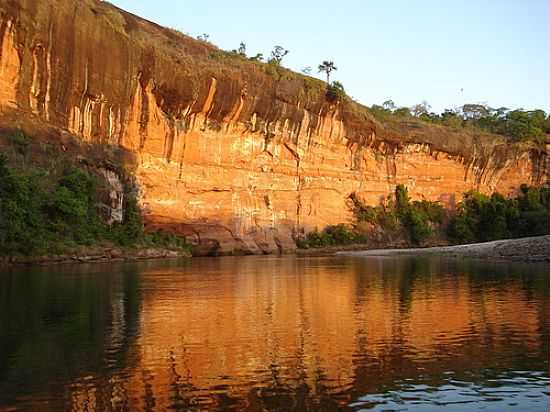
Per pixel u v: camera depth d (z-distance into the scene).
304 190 64.12
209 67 50.75
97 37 40.59
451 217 79.69
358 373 9.73
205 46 60.25
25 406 8.06
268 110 57.50
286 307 17.03
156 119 47.50
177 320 14.68
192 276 27.58
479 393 8.65
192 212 52.00
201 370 9.91
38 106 37.78
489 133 86.56
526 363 10.32
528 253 42.19
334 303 17.94
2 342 11.98
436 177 78.69
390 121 75.50
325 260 44.66
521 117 92.44
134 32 46.66
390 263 39.88
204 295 19.84
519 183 86.31
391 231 72.44
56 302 17.59
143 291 20.77
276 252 58.84
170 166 49.66
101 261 37.56
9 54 35.62
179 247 49.16
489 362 10.39
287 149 61.91
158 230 49.22
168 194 49.41
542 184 86.56
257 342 12.07
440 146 76.94
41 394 8.59
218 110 52.56
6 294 19.23
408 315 15.51
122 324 14.06
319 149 65.12
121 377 9.47
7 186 32.03
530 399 8.38
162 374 9.67
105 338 12.42
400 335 12.80
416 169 76.69
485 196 82.06
